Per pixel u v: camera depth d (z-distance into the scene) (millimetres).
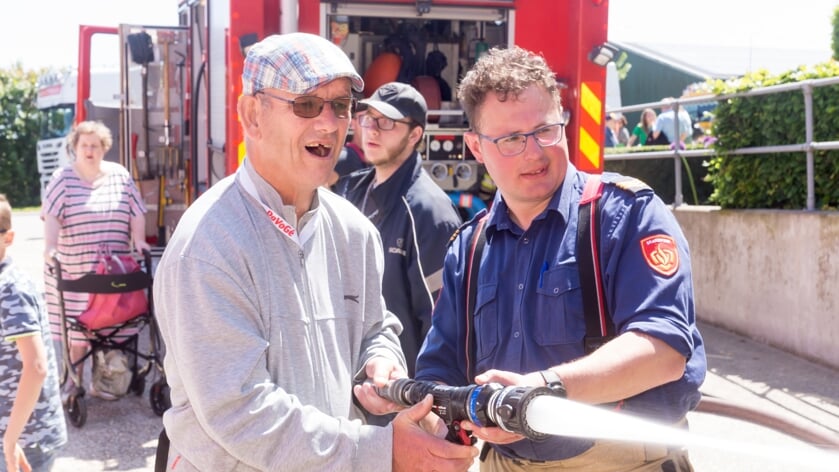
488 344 2365
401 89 3693
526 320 2271
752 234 6871
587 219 2215
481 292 2395
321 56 2119
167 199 8258
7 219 3273
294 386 2070
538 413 1659
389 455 1970
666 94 18922
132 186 6062
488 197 5711
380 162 3697
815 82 6168
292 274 2121
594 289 2172
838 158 6254
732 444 1424
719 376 5902
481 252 2447
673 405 2145
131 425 5617
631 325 2016
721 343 6797
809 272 6227
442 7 5676
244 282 2018
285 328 2076
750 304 6922
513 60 2273
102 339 5805
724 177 7250
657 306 2029
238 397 1922
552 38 5824
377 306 2402
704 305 7551
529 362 2258
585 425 1559
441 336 2543
